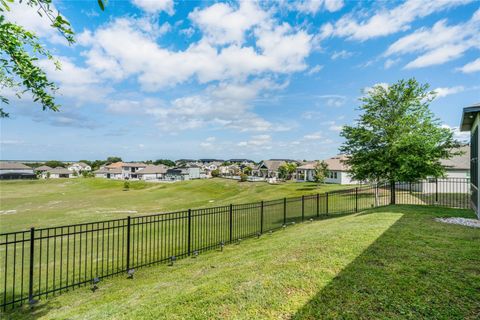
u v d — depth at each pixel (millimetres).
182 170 91812
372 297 3275
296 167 57500
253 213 17469
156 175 96125
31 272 4965
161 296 4211
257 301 3402
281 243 6883
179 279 5305
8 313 4562
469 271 3863
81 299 4973
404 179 12539
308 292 3525
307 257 4871
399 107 13500
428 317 2826
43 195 40688
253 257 5816
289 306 3232
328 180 43656
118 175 101125
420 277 3725
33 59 3094
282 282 3871
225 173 94562
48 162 119688
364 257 4594
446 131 12070
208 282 4383
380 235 5941
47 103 3387
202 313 3250
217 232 12195
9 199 35031
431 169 11898
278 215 16297
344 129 14586
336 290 3510
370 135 13320
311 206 19297
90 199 34188
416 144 11844
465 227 6703
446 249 4867
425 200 17234
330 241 5723
